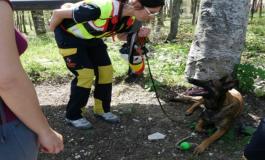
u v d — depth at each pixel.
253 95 3.97
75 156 2.69
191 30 12.38
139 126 3.25
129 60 2.67
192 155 2.64
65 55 2.76
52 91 4.47
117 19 2.37
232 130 3.12
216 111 2.94
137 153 2.72
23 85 0.95
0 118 0.99
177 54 5.77
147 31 2.67
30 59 5.68
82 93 2.90
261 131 1.53
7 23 0.93
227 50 3.74
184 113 3.60
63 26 2.59
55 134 1.20
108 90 3.24
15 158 1.07
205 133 3.06
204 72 3.94
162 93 4.20
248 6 3.75
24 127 1.08
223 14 3.61
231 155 2.62
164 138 2.97
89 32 2.49
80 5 2.30
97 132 3.11
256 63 5.41
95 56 3.03
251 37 8.36
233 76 3.96
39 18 12.03
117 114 3.55
